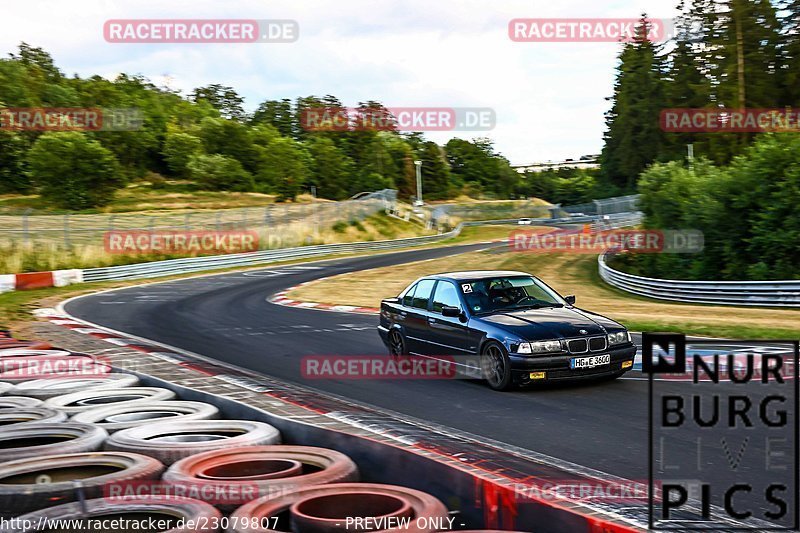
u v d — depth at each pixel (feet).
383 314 33.09
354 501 11.08
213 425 16.29
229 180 332.19
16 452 13.67
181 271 115.65
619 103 299.17
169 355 29.45
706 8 198.29
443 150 446.19
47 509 10.41
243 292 78.64
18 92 311.06
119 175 276.00
